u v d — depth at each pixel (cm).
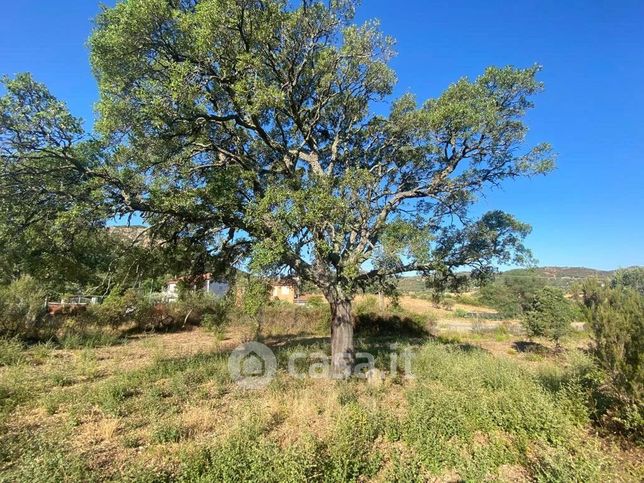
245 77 870
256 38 851
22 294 1689
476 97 971
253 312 1051
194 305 2517
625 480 449
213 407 772
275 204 811
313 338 2055
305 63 1009
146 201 893
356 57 1029
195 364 1171
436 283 1338
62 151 791
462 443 579
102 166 842
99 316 2117
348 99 1155
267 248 808
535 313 1792
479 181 1105
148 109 782
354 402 746
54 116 738
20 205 811
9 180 779
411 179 1227
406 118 1077
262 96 813
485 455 522
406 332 2445
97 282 1128
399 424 627
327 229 991
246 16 825
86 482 449
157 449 559
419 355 1308
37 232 855
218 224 1064
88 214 834
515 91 978
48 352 1460
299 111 1076
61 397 820
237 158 1061
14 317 1650
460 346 1722
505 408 664
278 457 472
